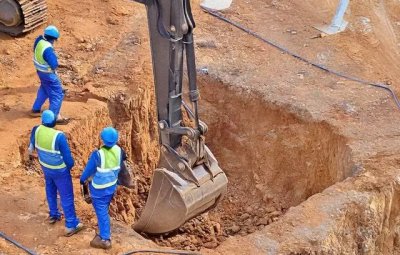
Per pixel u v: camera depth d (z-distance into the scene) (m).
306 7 21.91
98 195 11.60
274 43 19.64
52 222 12.75
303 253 12.43
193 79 12.22
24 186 13.73
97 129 16.06
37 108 15.61
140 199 16.41
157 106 12.68
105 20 20.38
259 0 22.16
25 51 18.78
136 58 18.27
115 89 16.78
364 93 17.38
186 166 12.45
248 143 17.59
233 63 18.62
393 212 14.41
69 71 17.64
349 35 20.30
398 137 15.60
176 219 12.80
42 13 19.47
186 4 11.91
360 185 14.02
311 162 16.39
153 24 12.10
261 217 16.52
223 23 20.64
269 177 17.16
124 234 12.76
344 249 13.27
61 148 11.65
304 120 16.53
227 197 17.25
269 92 17.31
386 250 14.56
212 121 18.08
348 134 15.68
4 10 18.72
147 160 17.41
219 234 15.79
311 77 18.08
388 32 20.70
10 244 12.23
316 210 13.36
